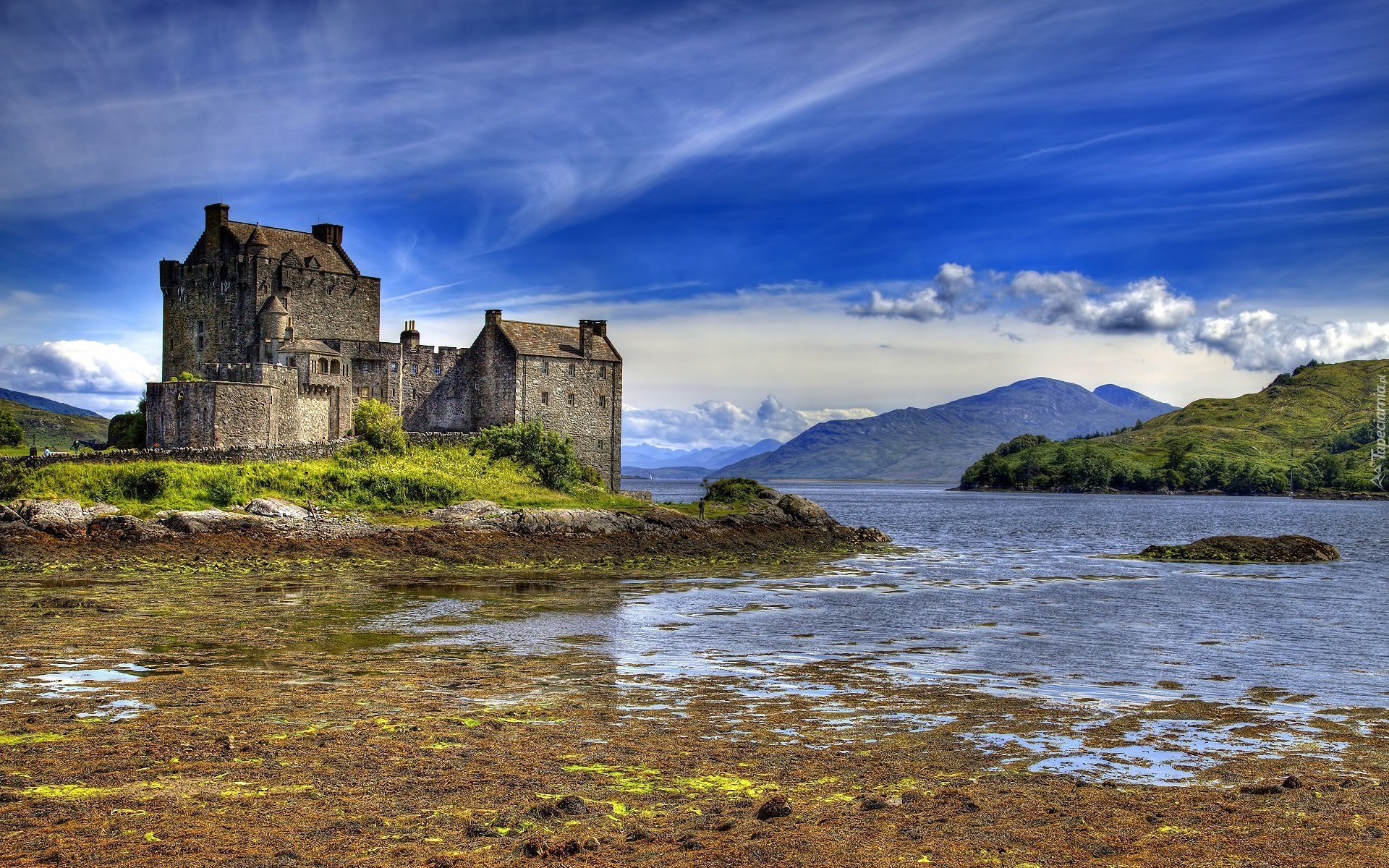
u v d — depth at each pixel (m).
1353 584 65.88
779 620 47.59
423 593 55.03
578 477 101.56
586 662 36.03
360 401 101.06
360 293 105.38
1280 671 35.62
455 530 77.88
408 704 28.78
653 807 20.56
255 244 99.25
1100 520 170.12
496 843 18.48
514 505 88.31
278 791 20.94
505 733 25.75
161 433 87.31
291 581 58.56
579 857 17.88
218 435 86.62
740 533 92.12
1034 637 43.03
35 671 32.19
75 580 55.75
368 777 21.94
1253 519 175.50
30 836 18.33
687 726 27.00
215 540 69.38
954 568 76.81
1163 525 154.88
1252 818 20.08
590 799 21.02
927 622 47.41
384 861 17.56
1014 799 21.25
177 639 38.44
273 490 81.44
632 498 100.25
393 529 76.31
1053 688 32.53
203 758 22.97
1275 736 26.64
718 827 19.38
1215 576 70.75
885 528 141.75
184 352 104.38
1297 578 69.75
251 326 99.38
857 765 23.64
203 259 103.56
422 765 22.88
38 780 21.34
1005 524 154.25
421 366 105.25
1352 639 42.81
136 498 76.50
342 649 37.59
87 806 19.89
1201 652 39.41
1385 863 17.80
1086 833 19.19
